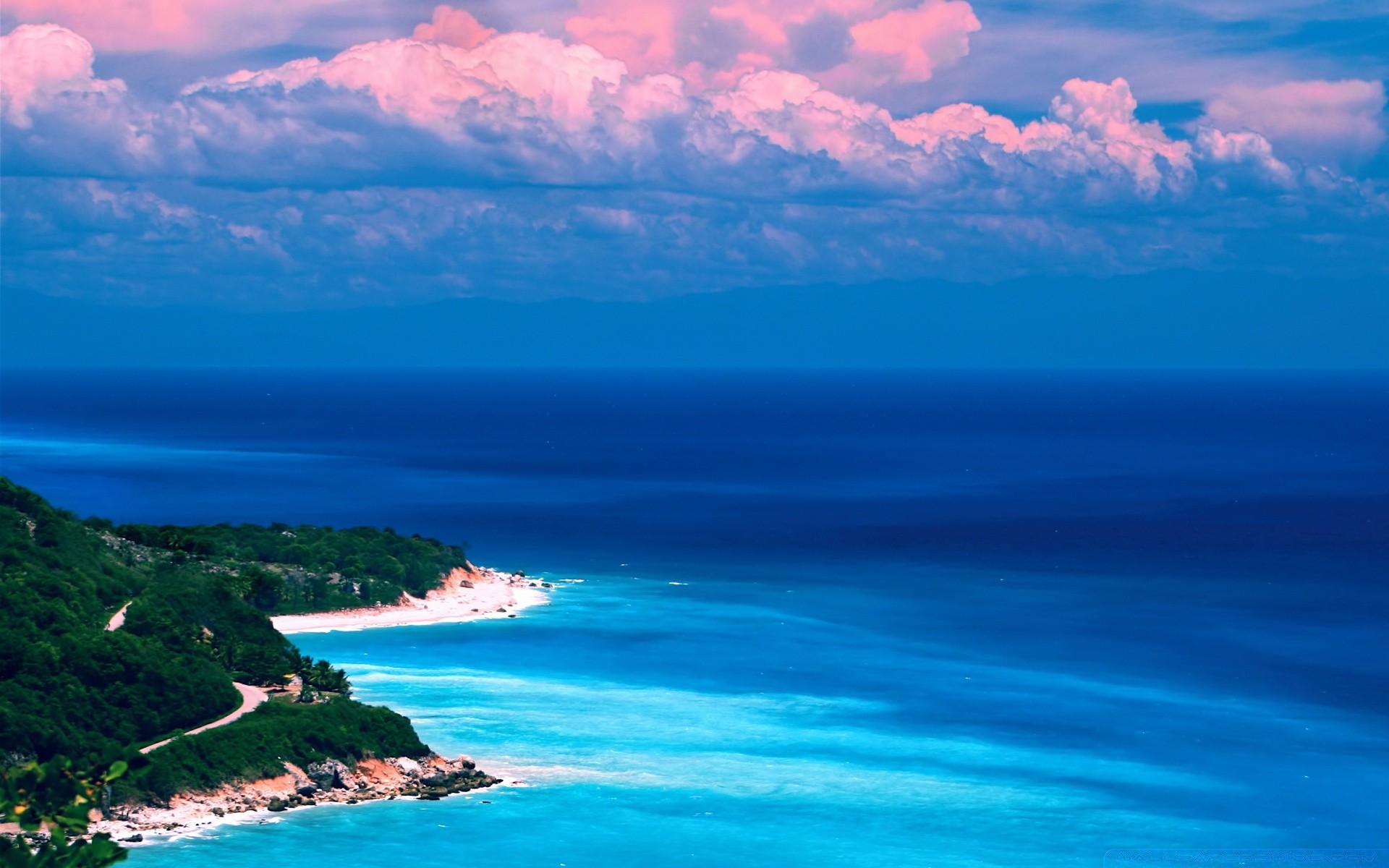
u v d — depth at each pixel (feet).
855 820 422.00
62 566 529.45
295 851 379.96
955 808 435.94
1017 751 500.33
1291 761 490.49
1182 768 482.28
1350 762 490.08
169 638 486.38
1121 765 484.33
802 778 461.78
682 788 447.42
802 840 403.95
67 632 458.50
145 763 410.93
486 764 468.34
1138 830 418.72
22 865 103.65
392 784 439.22
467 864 375.86
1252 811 437.99
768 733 517.96
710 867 380.78
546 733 507.71
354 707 466.70
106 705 433.48
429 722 518.78
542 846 392.68
